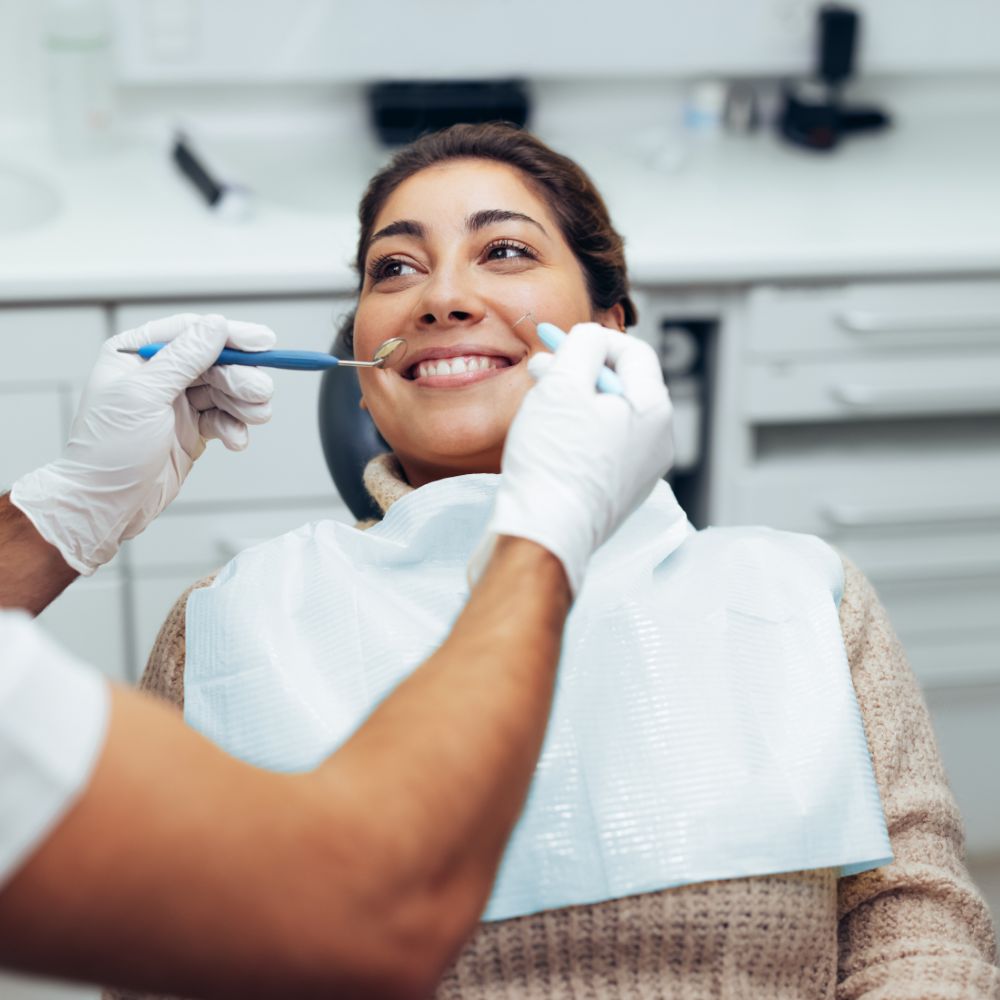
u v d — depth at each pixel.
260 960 0.67
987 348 2.43
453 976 1.03
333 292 2.24
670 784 1.06
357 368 1.42
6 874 0.63
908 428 2.62
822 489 2.48
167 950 0.66
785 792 1.07
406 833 0.71
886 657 1.26
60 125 2.63
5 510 1.28
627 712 1.08
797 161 2.75
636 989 1.04
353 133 2.84
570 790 1.05
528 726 0.77
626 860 1.03
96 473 1.26
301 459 2.30
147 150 2.70
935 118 3.02
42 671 0.65
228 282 2.20
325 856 0.69
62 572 1.29
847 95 3.01
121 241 2.28
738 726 1.09
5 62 2.69
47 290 2.15
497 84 2.79
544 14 2.75
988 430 2.63
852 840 1.08
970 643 2.59
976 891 1.16
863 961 1.12
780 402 2.43
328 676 1.13
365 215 1.44
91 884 0.64
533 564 0.85
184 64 2.68
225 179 2.44
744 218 2.44
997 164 2.76
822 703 1.14
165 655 1.26
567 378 0.96
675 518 1.23
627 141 2.86
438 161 1.37
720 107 2.86
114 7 2.62
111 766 0.65
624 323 1.49
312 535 1.25
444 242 1.32
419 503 1.22
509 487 0.90
